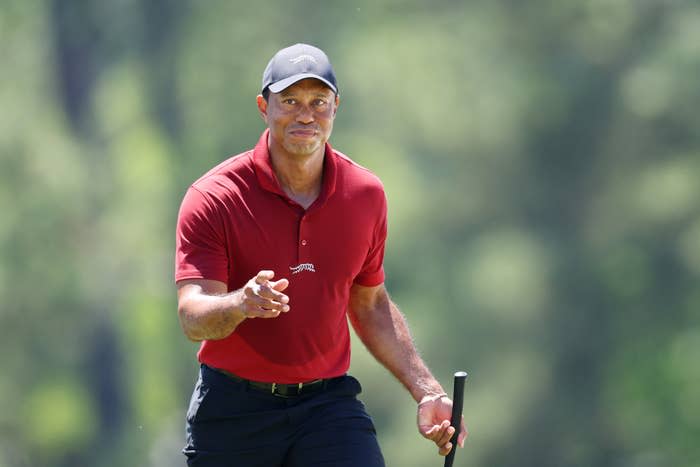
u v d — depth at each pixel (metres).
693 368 71.00
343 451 16.97
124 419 89.75
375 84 79.56
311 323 16.97
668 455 71.31
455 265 74.62
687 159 71.31
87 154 93.69
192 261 16.56
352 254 17.06
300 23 86.50
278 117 16.52
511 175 75.56
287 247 16.77
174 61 90.44
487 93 76.44
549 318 72.75
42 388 88.69
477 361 72.62
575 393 72.06
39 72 97.38
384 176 76.69
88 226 89.62
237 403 17.03
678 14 72.25
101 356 89.19
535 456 72.12
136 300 88.44
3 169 87.88
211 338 15.99
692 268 71.56
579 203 74.38
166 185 89.88
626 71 72.12
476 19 78.94
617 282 72.75
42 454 89.88
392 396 67.06
